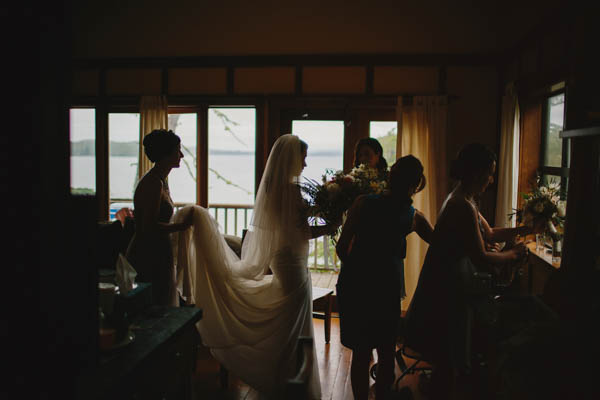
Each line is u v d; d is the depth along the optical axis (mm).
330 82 4438
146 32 4668
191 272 2816
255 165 4594
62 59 783
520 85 3529
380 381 2312
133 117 4746
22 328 756
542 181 3438
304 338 1348
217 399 2674
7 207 730
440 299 2260
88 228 891
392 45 4332
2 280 737
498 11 4160
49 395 805
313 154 4551
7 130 719
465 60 4234
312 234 2588
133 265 2650
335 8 4379
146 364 1455
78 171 4875
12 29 711
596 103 2074
